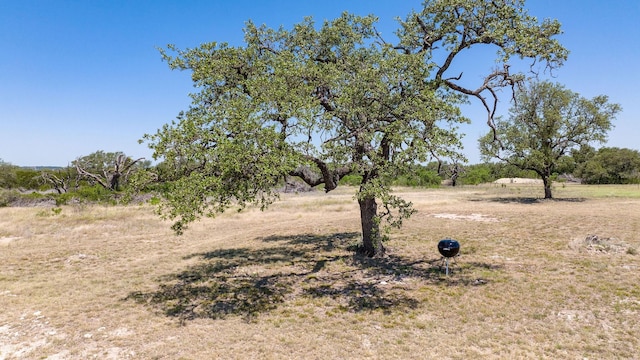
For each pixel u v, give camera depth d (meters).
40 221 23.91
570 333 7.45
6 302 9.95
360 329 7.91
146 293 10.62
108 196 36.31
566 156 33.19
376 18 13.39
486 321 8.12
